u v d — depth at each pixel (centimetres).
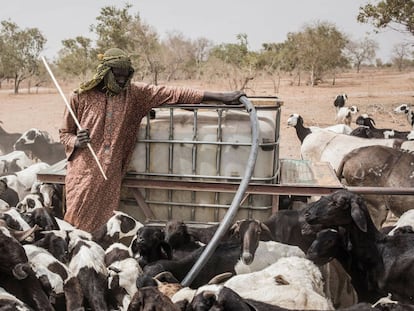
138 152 895
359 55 8712
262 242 770
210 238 798
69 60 4897
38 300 654
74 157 890
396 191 876
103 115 880
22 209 962
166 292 611
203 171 877
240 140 861
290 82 5906
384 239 734
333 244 743
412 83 5775
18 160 1370
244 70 5259
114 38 4350
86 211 881
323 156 1309
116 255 763
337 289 840
